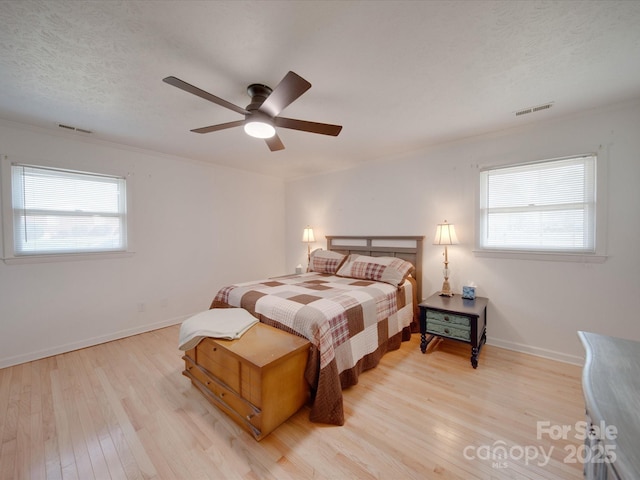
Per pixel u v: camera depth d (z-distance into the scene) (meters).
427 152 3.21
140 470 1.37
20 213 2.52
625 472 0.50
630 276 2.15
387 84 1.86
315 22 1.30
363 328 2.22
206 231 3.91
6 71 1.68
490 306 2.79
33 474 1.35
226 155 3.54
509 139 2.64
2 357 2.42
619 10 1.23
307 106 2.18
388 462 1.40
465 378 2.17
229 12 1.24
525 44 1.47
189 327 1.99
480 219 2.84
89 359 2.57
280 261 4.98
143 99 2.04
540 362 2.42
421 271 3.29
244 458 1.44
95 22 1.29
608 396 0.75
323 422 1.69
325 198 4.38
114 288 3.06
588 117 2.27
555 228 2.47
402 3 1.19
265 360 1.53
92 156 2.88
